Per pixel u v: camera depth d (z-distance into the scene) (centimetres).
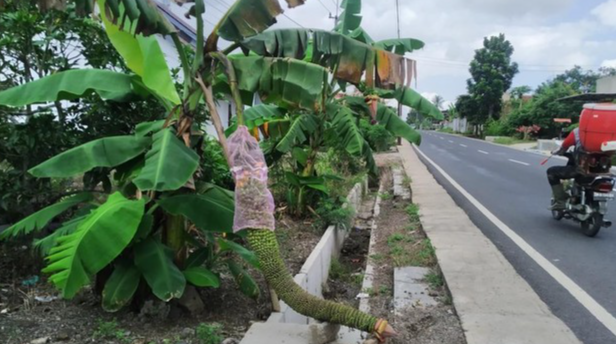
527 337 349
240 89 387
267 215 317
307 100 382
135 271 372
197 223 367
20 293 418
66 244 316
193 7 382
